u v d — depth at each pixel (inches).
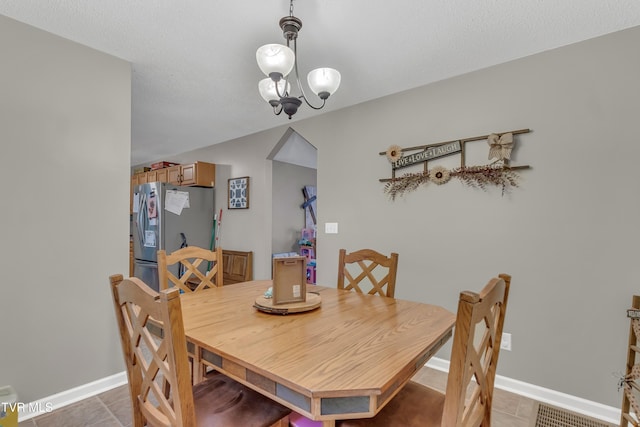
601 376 73.5
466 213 92.2
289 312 58.3
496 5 63.9
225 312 59.5
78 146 79.0
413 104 102.5
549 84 80.4
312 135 129.7
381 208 109.0
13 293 70.4
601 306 73.7
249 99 113.6
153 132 154.8
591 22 69.1
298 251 194.2
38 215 73.4
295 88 103.3
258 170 155.3
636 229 70.2
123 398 79.0
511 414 74.4
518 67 84.7
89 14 67.7
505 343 85.1
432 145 97.8
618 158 72.2
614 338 72.2
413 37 75.2
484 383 42.0
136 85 102.3
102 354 82.7
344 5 64.0
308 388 33.4
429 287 98.4
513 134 84.7
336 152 121.4
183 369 32.8
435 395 50.1
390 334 49.0
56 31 74.0
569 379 77.0
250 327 51.5
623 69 71.8
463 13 66.5
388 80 97.3
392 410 46.4
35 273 73.2
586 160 75.7
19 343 71.1
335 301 68.5
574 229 76.9
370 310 61.7
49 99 74.7
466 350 31.4
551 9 64.9
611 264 72.7
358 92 105.9
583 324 75.7
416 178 100.8
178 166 180.7
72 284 78.2
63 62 76.6
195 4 64.3
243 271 158.2
